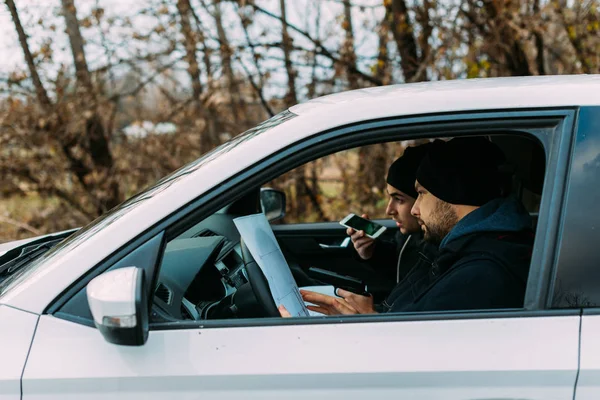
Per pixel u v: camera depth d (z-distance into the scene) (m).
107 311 1.47
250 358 1.56
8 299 1.66
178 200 1.64
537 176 2.55
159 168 7.01
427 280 2.16
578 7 5.83
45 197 7.20
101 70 6.79
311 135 1.68
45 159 6.97
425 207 2.01
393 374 1.53
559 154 1.61
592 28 5.83
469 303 1.73
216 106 6.80
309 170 6.67
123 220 1.65
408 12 6.22
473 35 6.07
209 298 2.27
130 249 1.62
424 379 1.53
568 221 1.57
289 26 6.56
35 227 7.11
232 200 1.65
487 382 1.52
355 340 1.57
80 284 1.63
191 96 6.90
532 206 3.06
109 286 1.49
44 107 6.63
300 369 1.54
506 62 6.20
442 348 1.54
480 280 1.75
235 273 2.34
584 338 1.53
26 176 7.00
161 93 6.97
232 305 2.12
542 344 1.53
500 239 1.84
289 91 6.72
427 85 1.93
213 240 2.42
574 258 1.56
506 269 1.77
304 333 1.58
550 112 1.64
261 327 1.60
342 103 1.74
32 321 1.61
